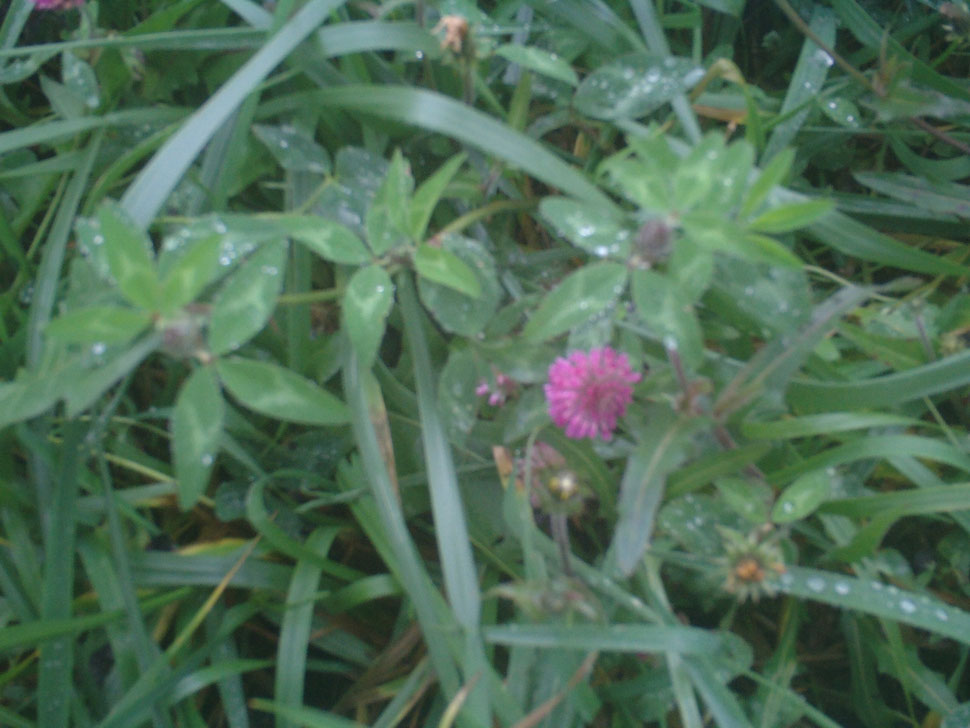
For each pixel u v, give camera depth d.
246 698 0.40
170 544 0.40
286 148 0.41
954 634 0.36
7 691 0.38
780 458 0.41
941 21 0.50
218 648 0.38
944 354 0.41
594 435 0.36
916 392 0.39
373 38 0.41
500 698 0.34
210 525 0.41
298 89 0.44
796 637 0.41
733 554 0.35
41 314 0.38
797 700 0.36
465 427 0.38
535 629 0.35
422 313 0.41
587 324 0.38
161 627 0.38
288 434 0.42
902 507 0.38
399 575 0.37
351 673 0.39
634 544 0.34
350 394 0.38
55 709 0.35
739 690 0.40
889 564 0.39
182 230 0.35
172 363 0.41
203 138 0.38
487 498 0.40
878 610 0.36
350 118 0.44
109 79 0.44
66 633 0.35
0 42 0.45
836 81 0.48
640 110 0.43
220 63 0.45
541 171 0.39
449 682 0.34
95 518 0.38
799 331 0.37
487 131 0.39
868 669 0.40
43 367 0.35
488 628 0.35
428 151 0.44
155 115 0.43
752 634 0.41
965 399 0.43
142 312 0.32
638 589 0.38
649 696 0.37
